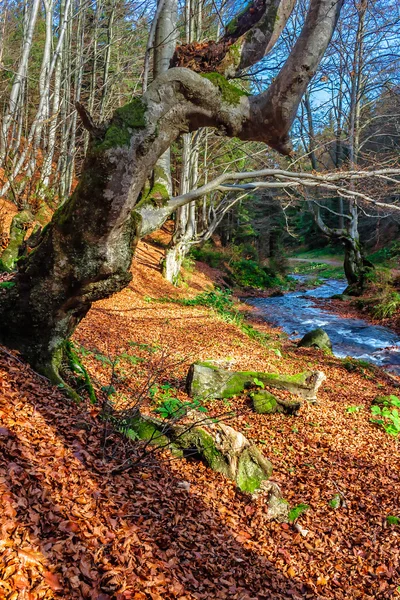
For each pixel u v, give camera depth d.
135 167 3.76
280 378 8.23
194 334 11.70
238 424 6.87
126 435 4.71
